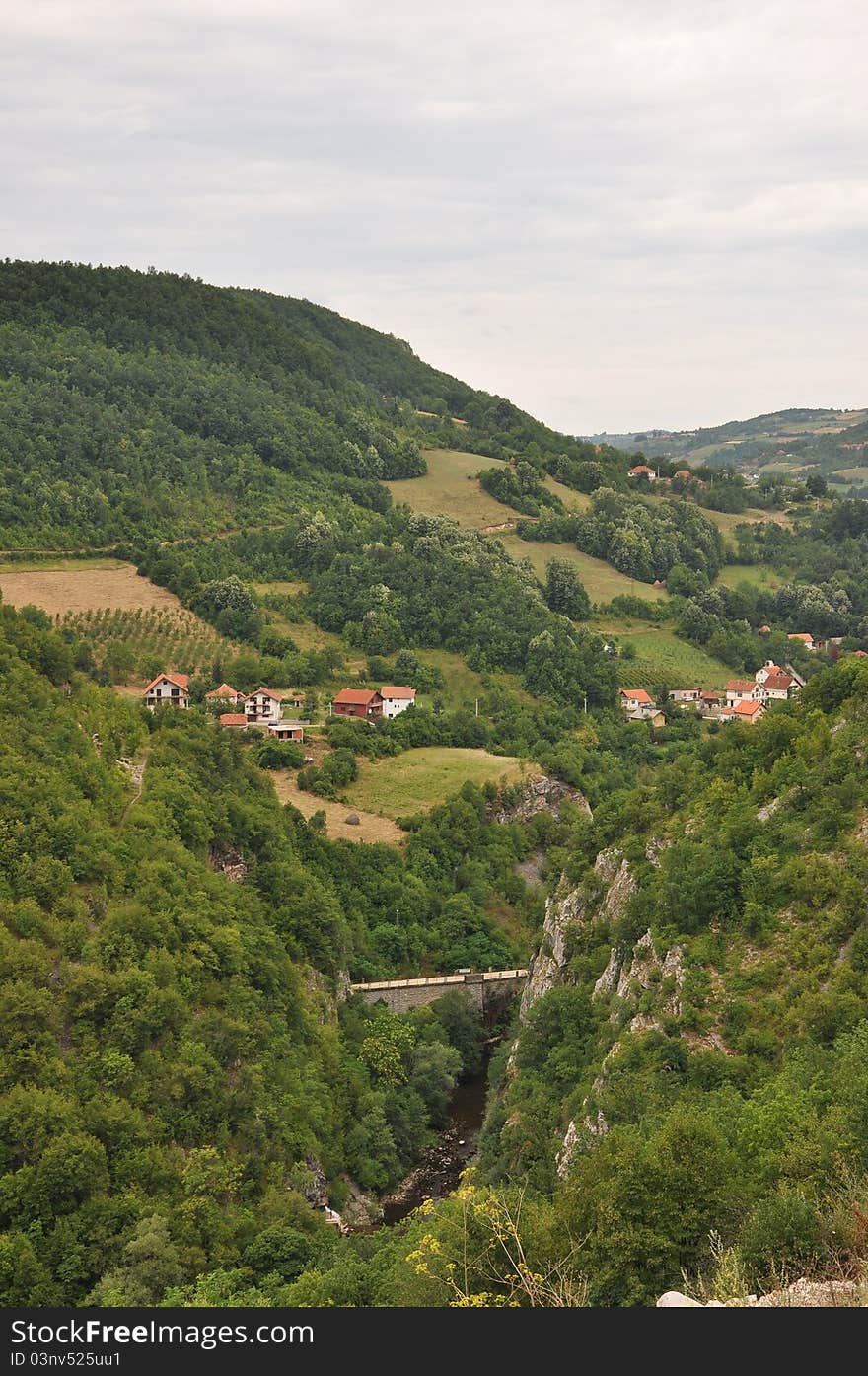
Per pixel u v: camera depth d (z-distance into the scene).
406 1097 90.88
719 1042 58.19
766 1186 35.91
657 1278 33.34
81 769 82.56
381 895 116.19
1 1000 63.00
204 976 75.62
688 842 75.62
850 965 56.91
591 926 84.25
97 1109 62.25
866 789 67.50
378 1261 53.31
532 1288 31.98
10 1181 57.06
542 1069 76.62
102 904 73.06
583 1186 37.47
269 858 99.81
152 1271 55.34
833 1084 43.75
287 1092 75.38
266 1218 65.06
